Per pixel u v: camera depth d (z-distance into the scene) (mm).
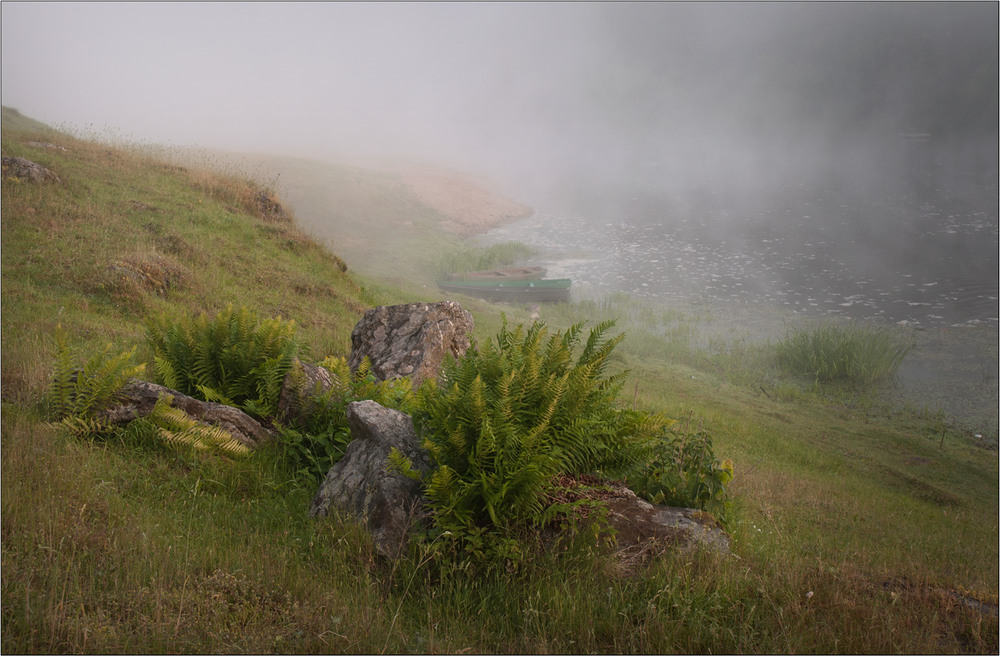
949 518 11172
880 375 20406
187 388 6902
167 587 3957
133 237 12781
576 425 5109
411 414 6020
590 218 48594
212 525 4895
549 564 4613
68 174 15211
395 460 4797
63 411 5852
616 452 5582
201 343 6832
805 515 9320
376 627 3904
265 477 5848
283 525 5164
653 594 4398
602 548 4805
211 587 4016
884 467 13820
